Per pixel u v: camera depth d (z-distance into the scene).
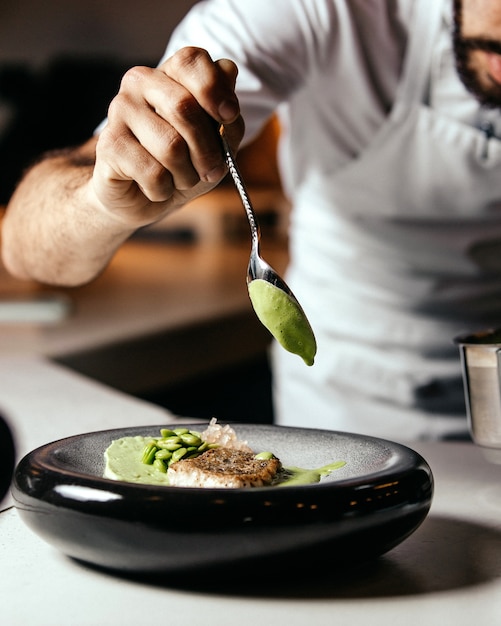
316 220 1.40
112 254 1.07
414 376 1.36
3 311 2.00
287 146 1.39
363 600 0.65
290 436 0.85
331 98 1.26
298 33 1.20
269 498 0.65
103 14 3.21
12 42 3.09
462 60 1.18
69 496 0.67
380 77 1.22
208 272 2.79
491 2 1.14
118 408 1.22
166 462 0.77
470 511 0.83
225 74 0.79
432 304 1.34
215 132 0.79
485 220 1.28
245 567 0.65
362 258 1.36
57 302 2.09
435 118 1.22
